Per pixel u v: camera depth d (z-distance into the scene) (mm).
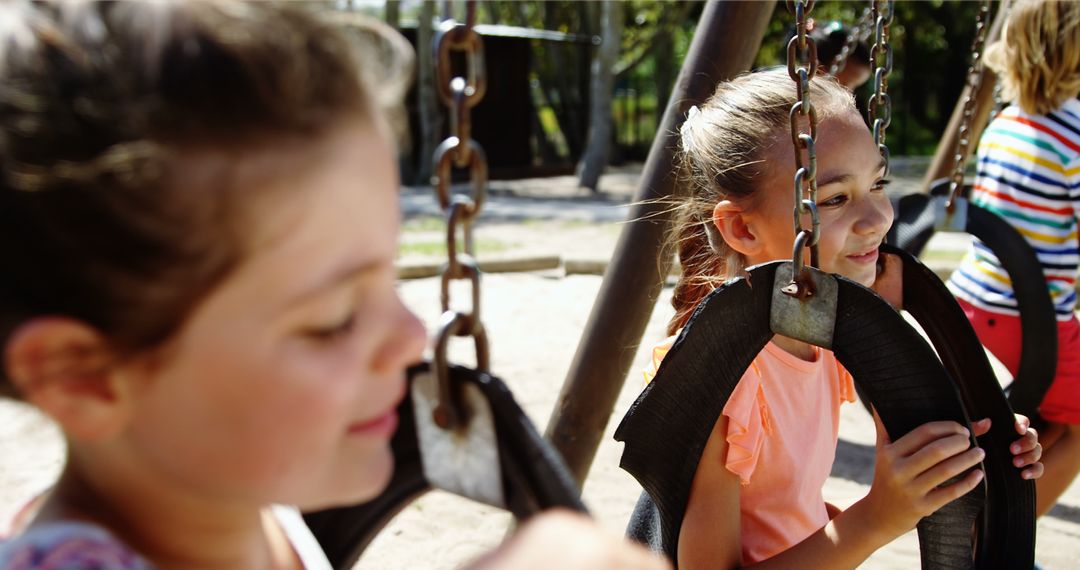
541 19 22656
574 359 2391
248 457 652
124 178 561
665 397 1309
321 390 655
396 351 711
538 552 635
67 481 730
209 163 582
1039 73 2762
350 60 652
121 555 668
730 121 1718
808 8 1365
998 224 2520
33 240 580
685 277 1821
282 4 625
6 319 606
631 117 23125
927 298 1592
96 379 625
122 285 582
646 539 1532
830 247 1613
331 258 641
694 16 22547
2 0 603
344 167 638
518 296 6305
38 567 652
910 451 1308
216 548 765
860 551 1404
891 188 13461
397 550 2703
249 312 620
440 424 816
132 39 575
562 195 14242
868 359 1306
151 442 658
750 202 1671
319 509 1003
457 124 812
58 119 566
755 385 1503
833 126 1630
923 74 22641
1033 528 1534
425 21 15375
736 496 1492
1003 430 1511
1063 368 2639
